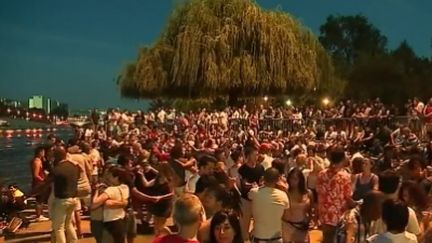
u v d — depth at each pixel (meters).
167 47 33.47
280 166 10.11
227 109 32.75
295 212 8.58
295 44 32.41
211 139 22.05
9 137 81.69
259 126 30.59
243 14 31.92
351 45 87.94
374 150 22.62
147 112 36.91
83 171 12.65
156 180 11.91
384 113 28.44
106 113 35.12
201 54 31.58
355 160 9.72
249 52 31.88
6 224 14.49
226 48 31.47
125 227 9.78
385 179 7.58
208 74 31.06
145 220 13.27
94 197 9.69
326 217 9.02
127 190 9.79
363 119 28.06
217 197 6.68
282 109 34.44
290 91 32.69
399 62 62.91
